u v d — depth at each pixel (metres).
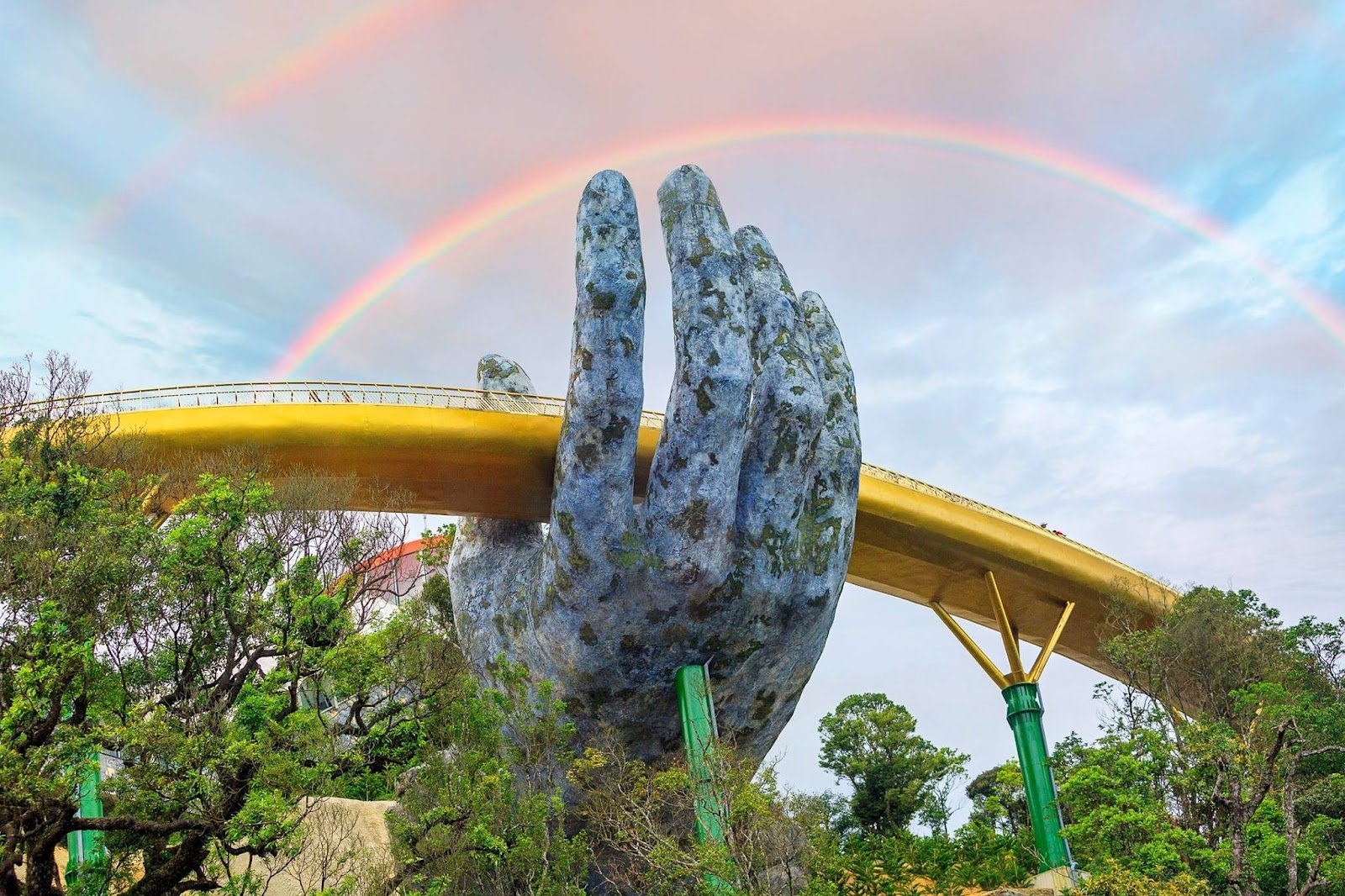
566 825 33.34
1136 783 30.53
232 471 32.25
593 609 31.81
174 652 25.00
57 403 33.28
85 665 22.28
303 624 25.16
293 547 29.98
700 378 31.94
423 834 25.39
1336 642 44.88
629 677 32.69
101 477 27.62
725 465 32.03
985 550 46.53
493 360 42.31
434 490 38.44
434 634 28.88
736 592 32.75
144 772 21.78
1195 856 28.11
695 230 33.72
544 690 30.62
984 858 43.59
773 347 35.19
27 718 21.52
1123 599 49.25
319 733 23.36
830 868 32.47
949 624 48.53
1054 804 40.06
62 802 20.94
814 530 34.88
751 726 35.19
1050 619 52.50
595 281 31.47
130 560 24.06
